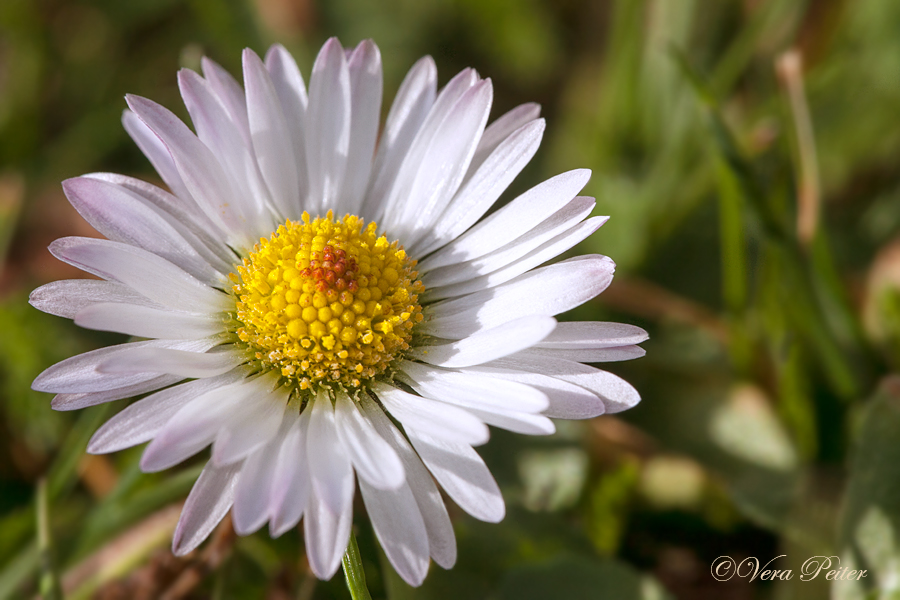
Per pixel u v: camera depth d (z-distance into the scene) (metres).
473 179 0.09
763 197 0.10
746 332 0.10
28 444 0.10
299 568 0.09
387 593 0.09
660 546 0.10
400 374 0.09
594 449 0.10
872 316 0.10
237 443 0.08
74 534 0.09
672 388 0.10
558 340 0.09
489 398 0.09
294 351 0.09
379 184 0.09
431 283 0.09
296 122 0.09
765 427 0.10
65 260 0.08
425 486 0.09
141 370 0.08
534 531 0.10
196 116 0.09
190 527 0.08
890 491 0.09
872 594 0.09
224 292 0.09
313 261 0.09
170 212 0.09
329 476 0.08
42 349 0.10
